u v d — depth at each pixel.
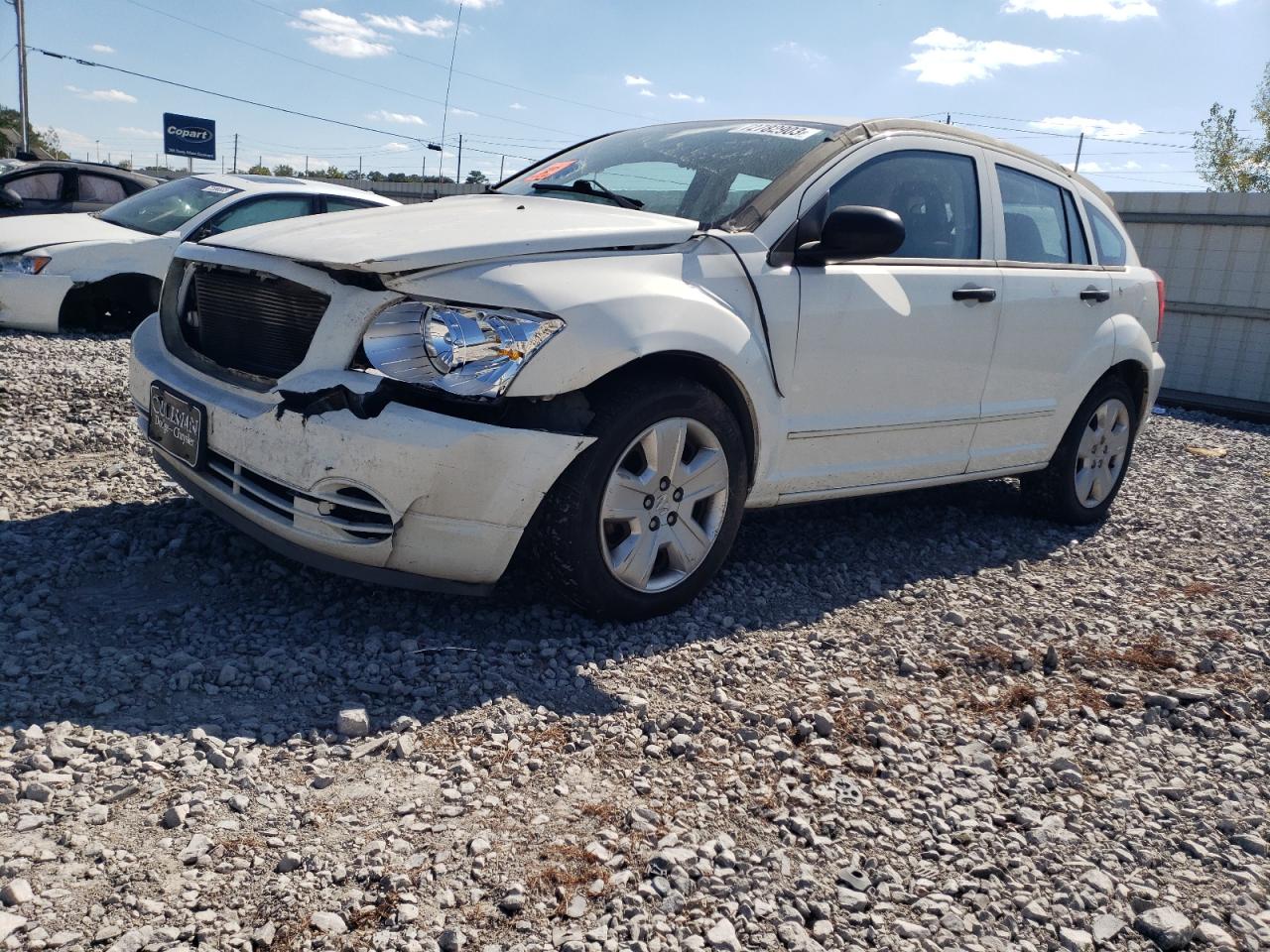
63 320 9.60
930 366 4.50
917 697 3.41
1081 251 5.50
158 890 2.12
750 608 4.00
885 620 4.05
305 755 2.69
